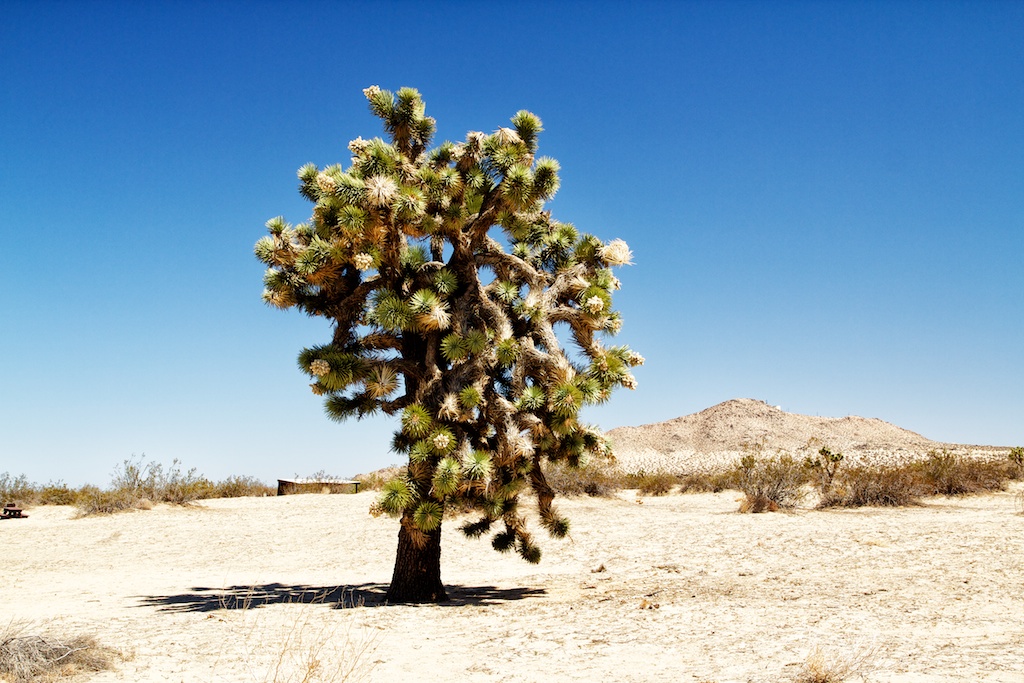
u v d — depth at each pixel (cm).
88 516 2034
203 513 2047
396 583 993
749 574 1090
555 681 562
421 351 995
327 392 927
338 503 2184
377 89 1034
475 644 704
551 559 1393
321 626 796
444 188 951
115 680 573
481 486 890
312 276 930
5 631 667
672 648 653
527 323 1009
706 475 2938
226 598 1027
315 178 997
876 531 1388
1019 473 2431
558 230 1083
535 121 1029
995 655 564
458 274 991
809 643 640
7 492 2391
